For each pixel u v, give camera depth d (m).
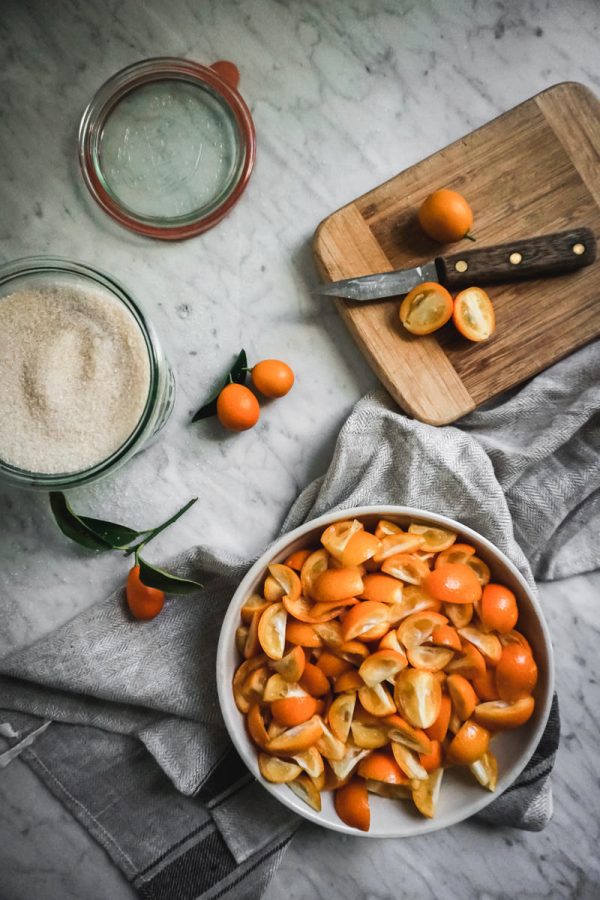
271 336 0.60
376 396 0.58
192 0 0.59
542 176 0.57
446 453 0.55
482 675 0.51
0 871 0.60
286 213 0.60
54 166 0.60
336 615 0.51
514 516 0.58
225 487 0.60
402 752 0.51
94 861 0.60
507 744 0.52
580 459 0.57
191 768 0.57
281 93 0.60
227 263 0.60
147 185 0.59
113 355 0.53
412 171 0.57
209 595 0.59
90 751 0.60
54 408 0.52
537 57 0.60
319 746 0.51
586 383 0.57
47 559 0.61
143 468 0.60
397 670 0.49
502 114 0.57
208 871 0.58
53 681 0.58
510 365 0.57
